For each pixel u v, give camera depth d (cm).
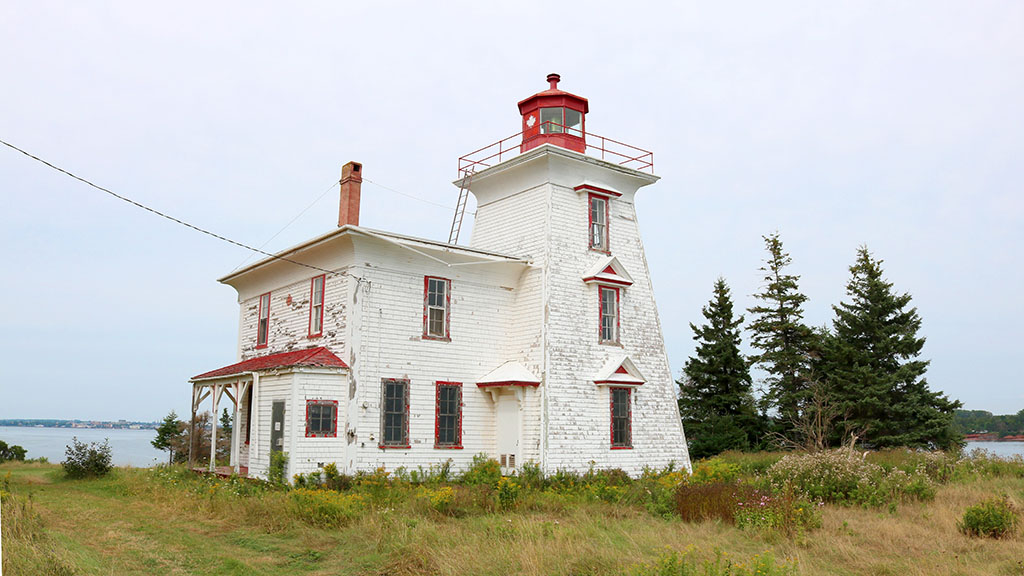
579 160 2792
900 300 4303
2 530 1223
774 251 4734
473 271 2684
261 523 1619
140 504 1944
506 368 2662
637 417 2822
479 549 1272
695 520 1688
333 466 2230
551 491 2095
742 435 4281
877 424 4016
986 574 1149
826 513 1723
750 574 1052
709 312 4753
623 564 1180
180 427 4653
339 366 2322
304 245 2531
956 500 1933
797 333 4547
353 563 1280
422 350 2520
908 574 1170
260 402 2447
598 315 2791
